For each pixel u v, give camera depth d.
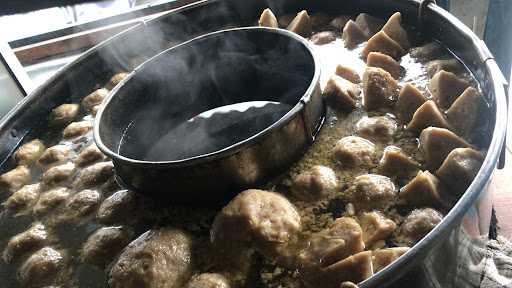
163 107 0.64
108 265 0.47
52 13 0.95
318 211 0.46
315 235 0.43
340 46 0.68
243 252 0.44
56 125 0.67
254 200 0.44
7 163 0.63
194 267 0.44
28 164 0.61
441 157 0.47
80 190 0.55
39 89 0.67
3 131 0.63
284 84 0.62
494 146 0.41
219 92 0.65
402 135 0.51
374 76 0.55
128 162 0.47
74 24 0.85
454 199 0.45
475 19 0.73
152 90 0.62
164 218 0.49
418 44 0.65
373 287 0.35
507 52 0.74
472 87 0.53
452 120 0.50
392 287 0.35
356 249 0.41
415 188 0.44
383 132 0.51
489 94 0.50
